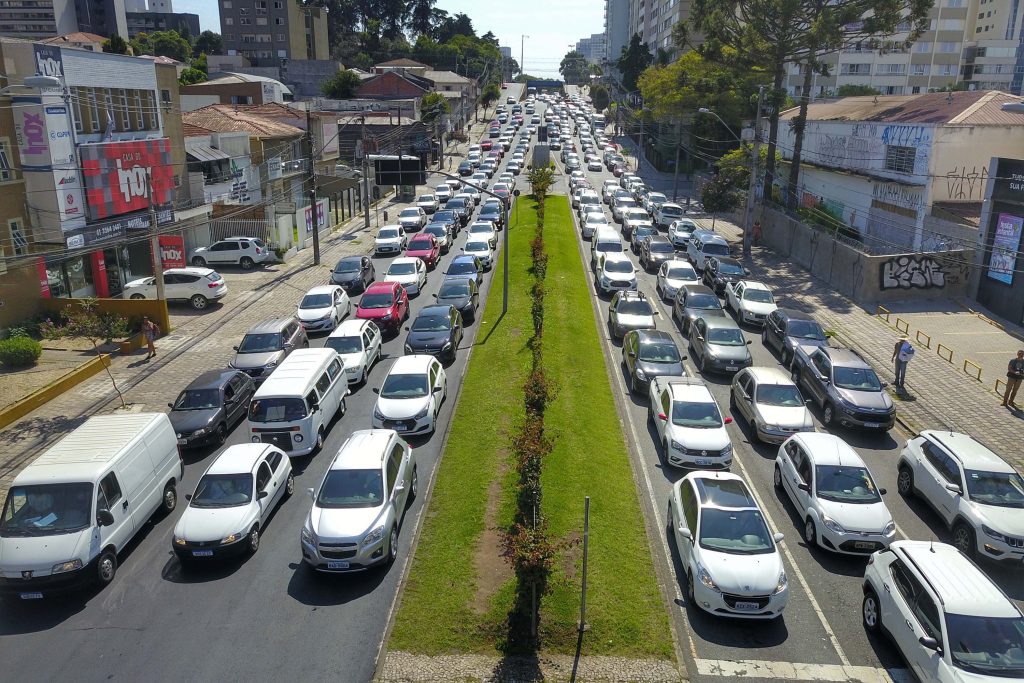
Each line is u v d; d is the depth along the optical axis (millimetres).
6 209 27359
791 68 94812
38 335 28047
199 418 19859
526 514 13805
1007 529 14336
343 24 148250
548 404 20016
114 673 11703
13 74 27562
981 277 32812
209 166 42531
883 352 27297
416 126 81125
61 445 15445
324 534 13781
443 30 160250
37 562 13398
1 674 11789
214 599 13578
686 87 70562
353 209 59781
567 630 12297
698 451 17766
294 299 35344
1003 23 108875
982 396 23250
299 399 18969
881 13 42438
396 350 27547
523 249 42688
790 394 20266
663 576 14086
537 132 106938
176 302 34156
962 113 36906
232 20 117375
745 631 12594
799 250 42625
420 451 19438
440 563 14148
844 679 11500
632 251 44219
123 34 137125
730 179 54906
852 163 44844
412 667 11562
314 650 12102
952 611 10875
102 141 32250
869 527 14383
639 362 23016
